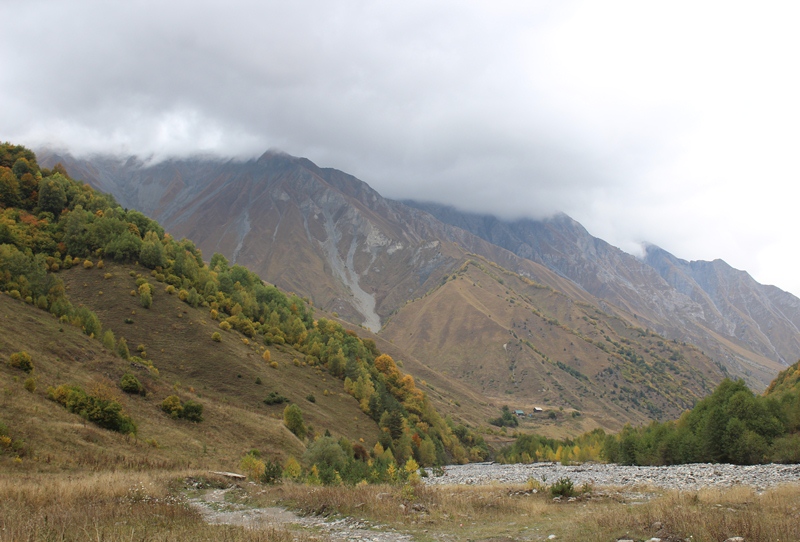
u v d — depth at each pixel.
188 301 141.12
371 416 135.88
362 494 35.81
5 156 167.50
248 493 40.53
